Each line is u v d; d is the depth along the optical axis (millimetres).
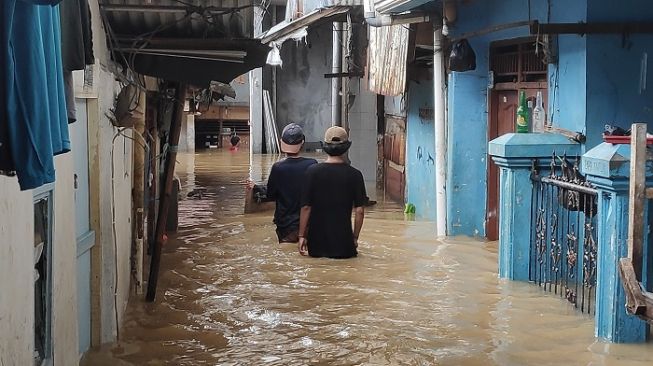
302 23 14781
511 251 8469
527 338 6516
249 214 13578
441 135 11258
